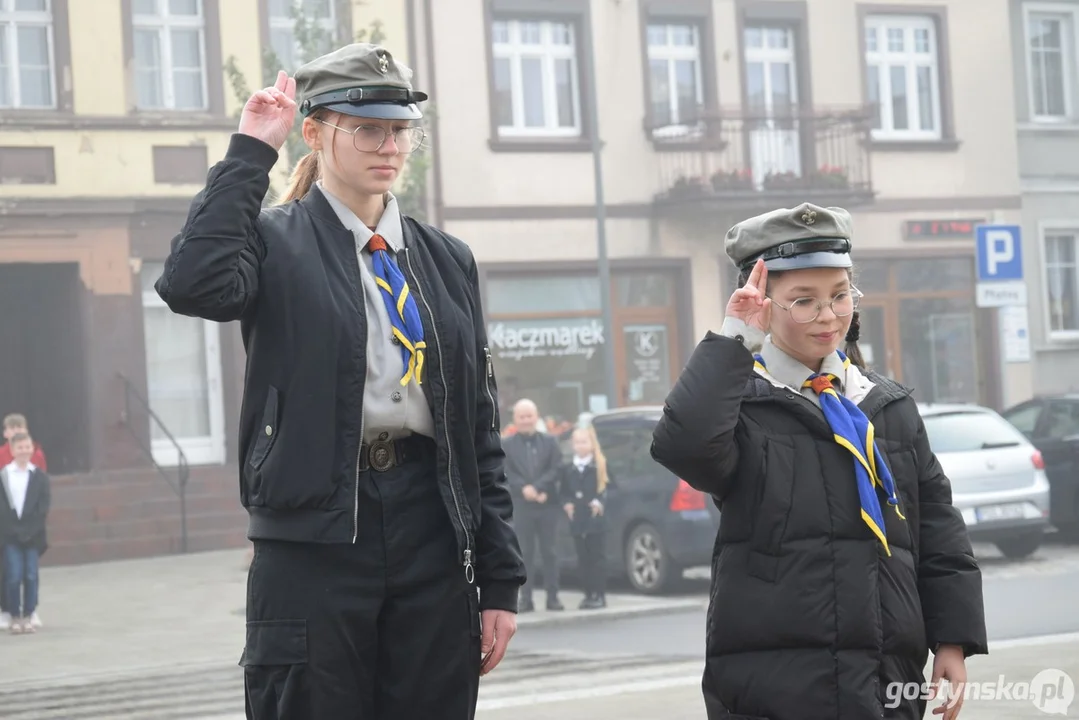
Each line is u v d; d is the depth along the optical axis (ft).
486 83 104.32
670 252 109.09
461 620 16.57
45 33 95.04
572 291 106.52
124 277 94.84
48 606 70.95
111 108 95.55
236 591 74.18
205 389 97.66
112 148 95.04
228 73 93.04
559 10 106.22
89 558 89.04
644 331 108.58
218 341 97.86
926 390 116.16
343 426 16.03
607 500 66.59
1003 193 118.42
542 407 105.50
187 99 98.27
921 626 16.38
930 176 116.37
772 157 111.45
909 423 16.96
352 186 16.67
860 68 114.52
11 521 62.28
